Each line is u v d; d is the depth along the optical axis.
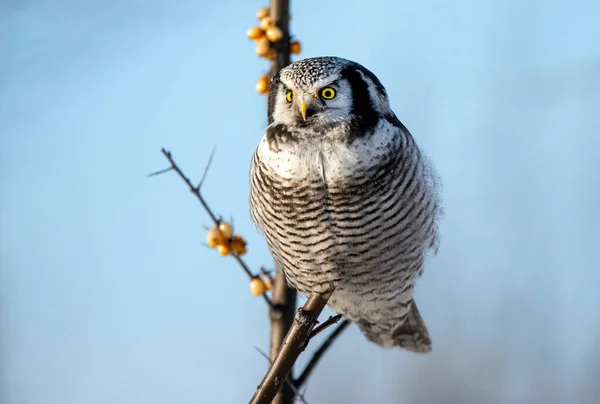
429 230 10.28
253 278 9.59
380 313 11.50
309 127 9.52
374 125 9.52
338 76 9.48
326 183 9.51
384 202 9.61
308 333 7.91
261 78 10.18
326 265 10.22
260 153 9.88
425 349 12.45
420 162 9.81
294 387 9.28
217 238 9.27
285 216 9.88
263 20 10.00
